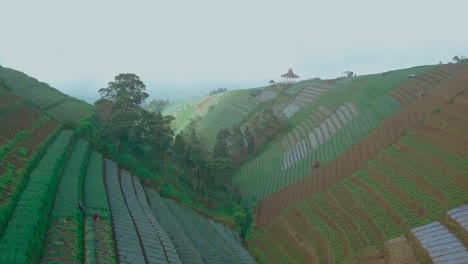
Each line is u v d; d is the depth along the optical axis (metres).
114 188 46.84
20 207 31.88
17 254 25.56
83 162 49.53
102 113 82.44
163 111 193.12
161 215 45.97
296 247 46.59
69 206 36.03
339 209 48.16
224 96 146.38
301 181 64.44
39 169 40.47
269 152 86.38
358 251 38.53
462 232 33.88
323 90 108.75
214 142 106.94
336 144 71.75
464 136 47.66
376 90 86.44
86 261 28.89
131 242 34.41
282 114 104.25
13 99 59.62
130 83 73.94
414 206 40.94
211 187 65.19
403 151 52.25
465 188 39.50
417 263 32.78
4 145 43.16
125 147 67.75
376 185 48.44
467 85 63.09
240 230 57.66
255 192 71.25
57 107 74.81
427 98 65.69
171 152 73.12
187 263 35.34
